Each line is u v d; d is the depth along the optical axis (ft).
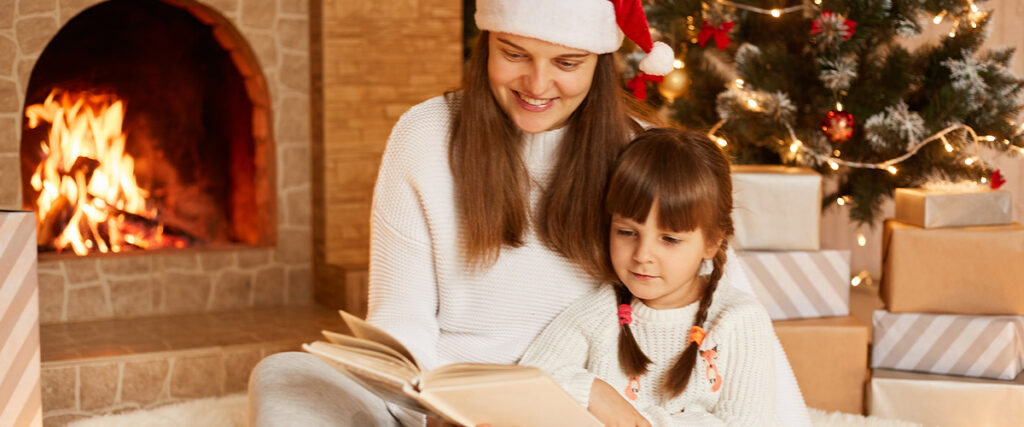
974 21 9.75
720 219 4.61
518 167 4.80
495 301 4.99
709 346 4.69
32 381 5.62
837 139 9.43
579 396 4.45
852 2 9.68
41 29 9.85
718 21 9.72
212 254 10.98
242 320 10.53
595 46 4.39
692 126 10.53
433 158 4.91
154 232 11.38
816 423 7.29
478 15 4.51
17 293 5.52
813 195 7.72
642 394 4.83
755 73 9.91
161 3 11.22
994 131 9.67
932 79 9.93
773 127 9.83
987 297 7.54
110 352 8.99
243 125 11.59
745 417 4.59
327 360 4.07
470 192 4.74
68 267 10.30
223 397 8.62
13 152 9.84
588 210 4.78
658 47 4.88
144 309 10.69
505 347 5.04
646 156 4.49
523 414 3.97
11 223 5.46
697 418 4.58
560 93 4.50
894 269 7.66
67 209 10.87
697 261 4.60
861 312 11.73
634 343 4.79
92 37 10.97
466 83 4.77
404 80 11.19
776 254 7.74
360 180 11.16
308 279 11.49
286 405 4.21
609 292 4.95
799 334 7.57
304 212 11.38
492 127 4.73
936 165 9.89
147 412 8.00
